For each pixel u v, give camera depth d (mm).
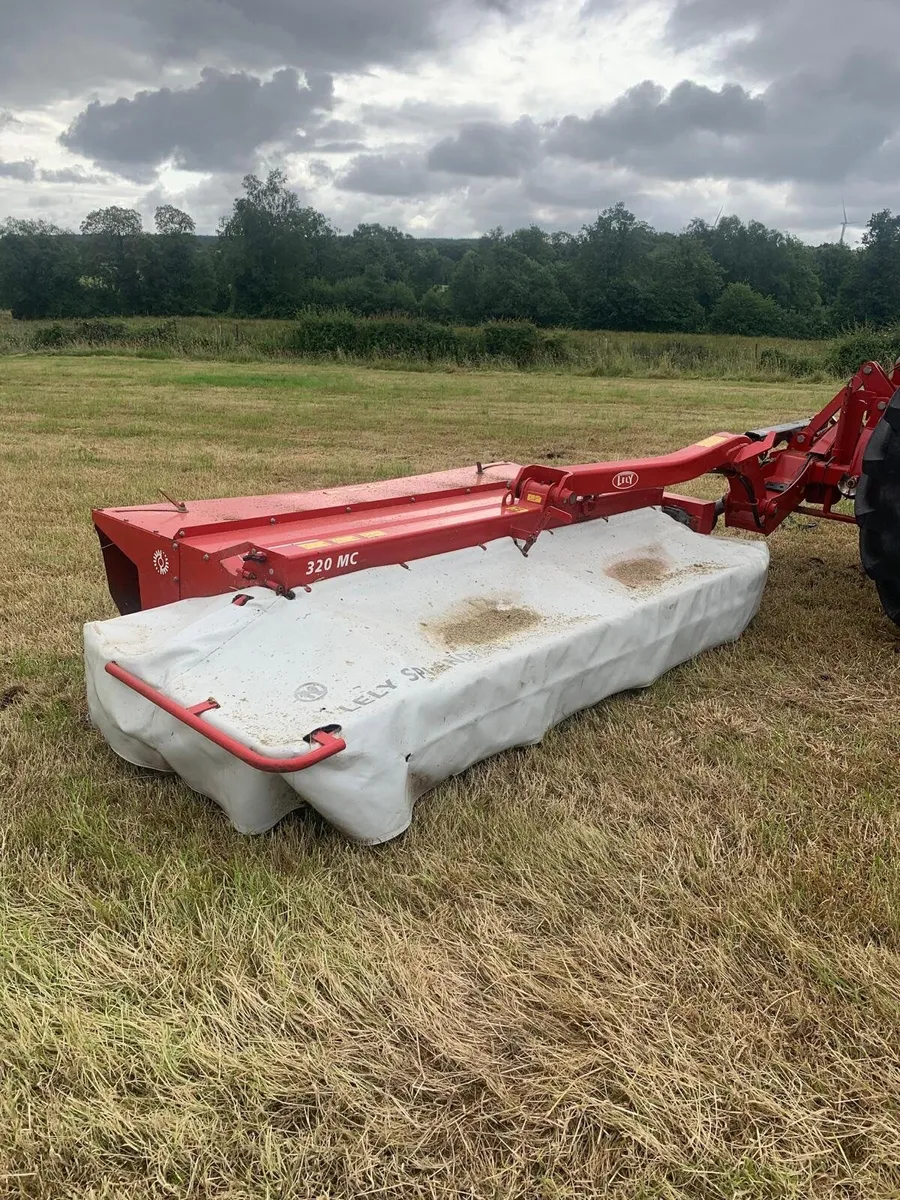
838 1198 1772
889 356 21625
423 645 2924
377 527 3418
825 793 3113
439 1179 1790
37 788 3043
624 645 3438
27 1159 1802
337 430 11742
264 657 2734
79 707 3619
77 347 28266
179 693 2619
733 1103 1939
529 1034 2105
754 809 3012
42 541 6012
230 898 2502
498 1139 1870
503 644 3031
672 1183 1787
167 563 3352
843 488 4684
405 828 2730
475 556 3510
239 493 7590
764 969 2309
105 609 4727
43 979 2213
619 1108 1906
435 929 2424
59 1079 1982
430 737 2719
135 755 3023
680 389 18250
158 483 7961
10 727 3447
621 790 3113
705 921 2455
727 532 6688
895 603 4164
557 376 22266
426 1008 2152
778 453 4887
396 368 24594
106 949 2316
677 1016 2158
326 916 2426
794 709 3756
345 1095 1928
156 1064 1982
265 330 31484
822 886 2592
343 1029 2096
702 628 3945
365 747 2494
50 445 10078
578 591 3523
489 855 2734
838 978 2266
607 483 3875
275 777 2607
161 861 2656
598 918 2479
